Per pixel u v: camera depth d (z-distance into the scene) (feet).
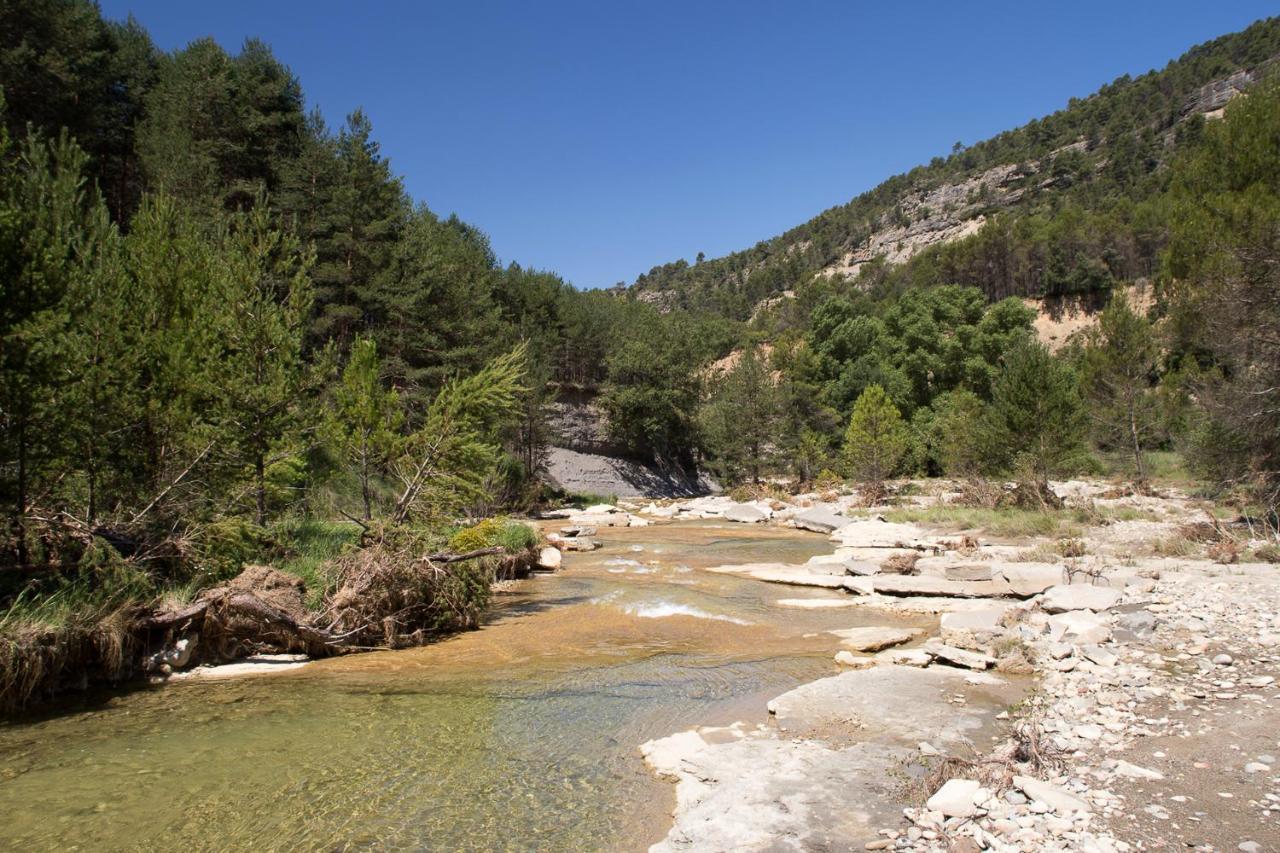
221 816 16.76
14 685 24.26
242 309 40.19
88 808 17.11
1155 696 22.90
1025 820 14.87
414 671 29.99
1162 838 13.85
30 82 72.84
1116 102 652.07
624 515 103.71
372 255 95.40
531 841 15.65
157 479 34.58
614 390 161.38
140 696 26.21
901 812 16.15
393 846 15.43
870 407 109.91
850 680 27.04
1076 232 321.52
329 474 45.96
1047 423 83.97
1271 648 27.12
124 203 96.22
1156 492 90.43
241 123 94.79
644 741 21.84
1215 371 69.15
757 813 16.22
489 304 131.13
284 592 32.55
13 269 27.50
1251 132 67.92
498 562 48.78
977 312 224.94
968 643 31.73
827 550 69.97
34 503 30.50
